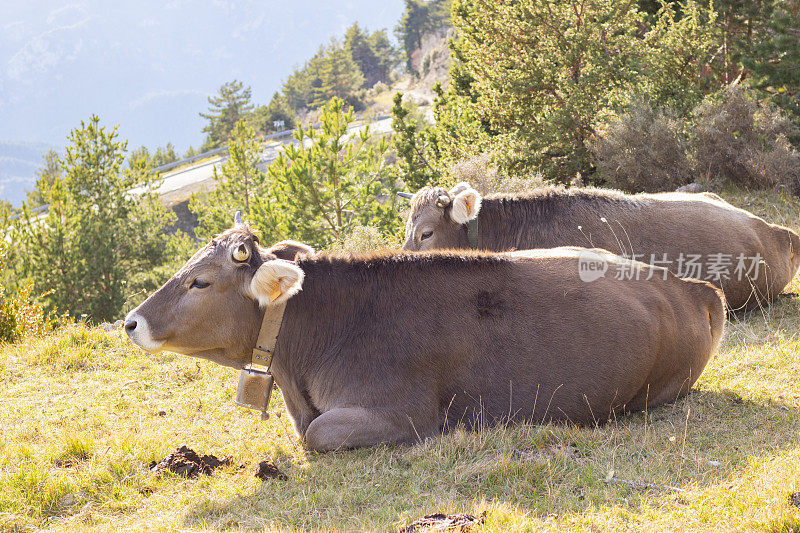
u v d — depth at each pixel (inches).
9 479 177.2
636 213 298.0
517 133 663.1
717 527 135.9
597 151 580.7
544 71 645.3
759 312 308.3
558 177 644.1
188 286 191.6
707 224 300.0
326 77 4175.7
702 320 218.2
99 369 284.5
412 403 192.7
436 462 177.2
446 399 198.5
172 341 192.5
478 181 547.8
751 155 513.3
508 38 679.1
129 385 264.4
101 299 978.1
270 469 180.7
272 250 252.8
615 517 143.9
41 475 177.9
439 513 145.3
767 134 519.5
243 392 197.8
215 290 191.6
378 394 192.4
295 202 716.0
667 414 206.5
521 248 292.4
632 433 192.2
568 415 199.2
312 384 200.7
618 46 647.1
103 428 221.8
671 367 209.8
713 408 206.4
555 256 213.9
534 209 296.2
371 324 197.2
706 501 147.9
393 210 733.9
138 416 232.8
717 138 526.0
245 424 224.1
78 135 1097.4
